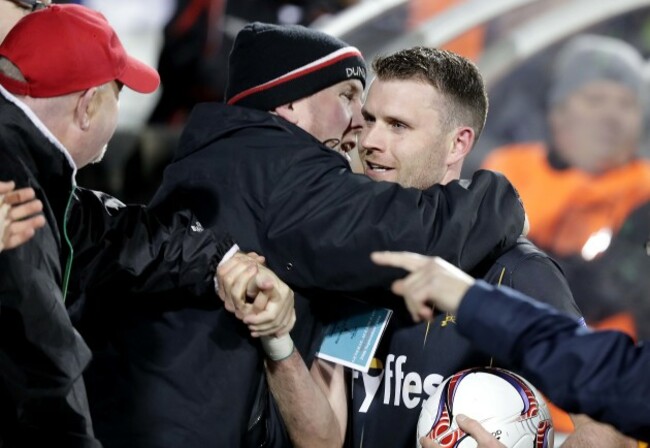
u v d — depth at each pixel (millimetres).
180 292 9125
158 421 8820
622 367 6703
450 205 8898
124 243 8898
